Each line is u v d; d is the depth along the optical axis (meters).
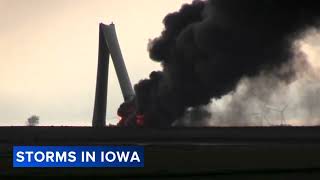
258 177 153.75
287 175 156.00
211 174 162.00
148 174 160.88
